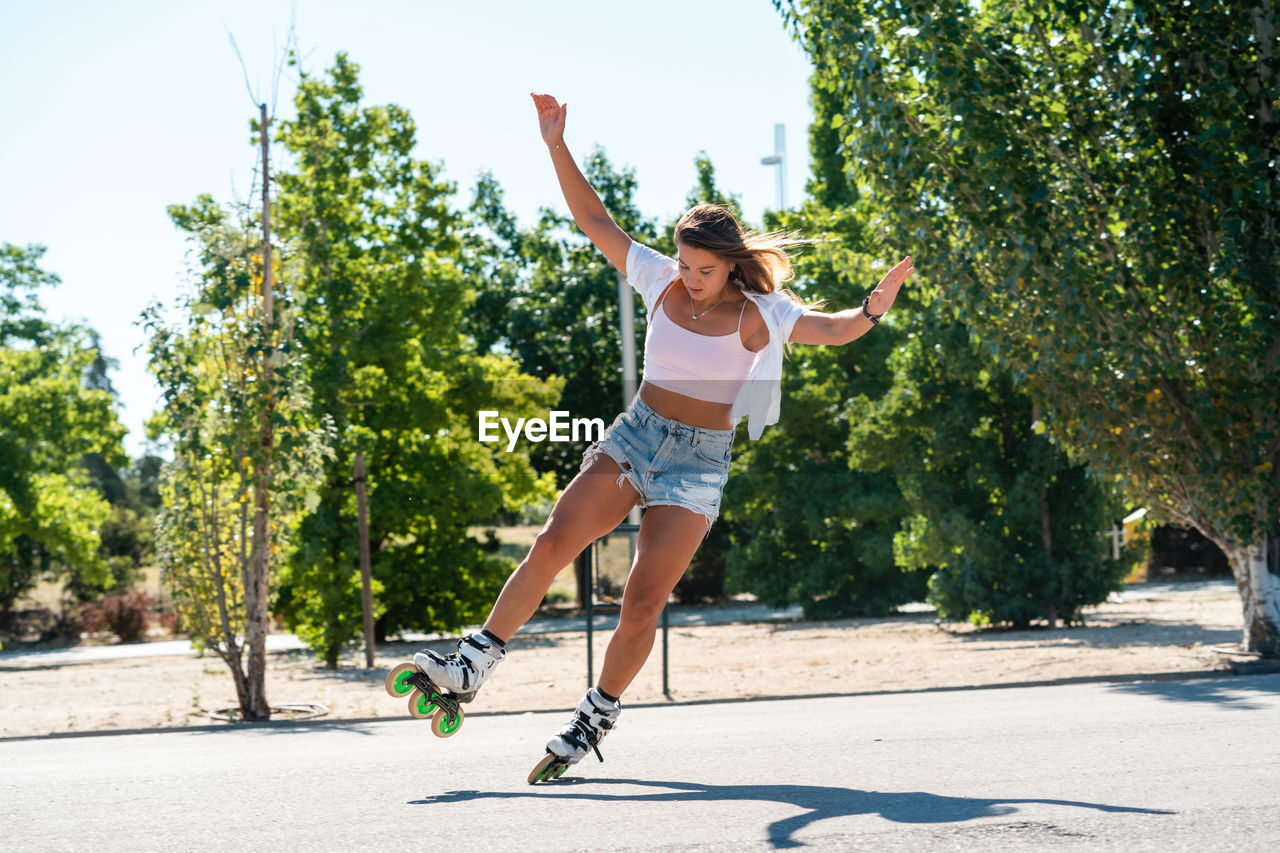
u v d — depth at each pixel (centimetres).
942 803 324
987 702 719
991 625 1886
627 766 427
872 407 1964
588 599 1021
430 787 384
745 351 344
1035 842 271
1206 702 639
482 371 2252
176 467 978
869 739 498
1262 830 281
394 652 2138
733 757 447
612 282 3094
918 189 1058
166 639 2930
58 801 378
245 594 970
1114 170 1012
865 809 316
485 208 3669
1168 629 1623
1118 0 993
